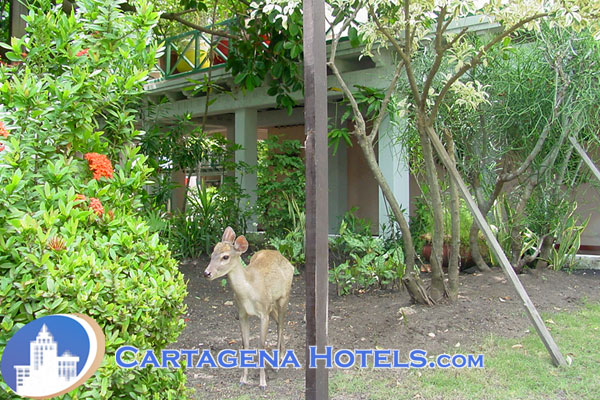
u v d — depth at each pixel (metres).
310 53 2.65
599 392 3.72
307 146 2.67
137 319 2.54
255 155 10.38
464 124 6.75
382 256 6.80
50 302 2.27
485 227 4.79
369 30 5.24
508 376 4.02
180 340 5.21
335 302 6.32
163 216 8.58
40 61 3.11
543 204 6.96
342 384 4.01
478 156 6.84
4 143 2.65
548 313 5.49
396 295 6.35
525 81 6.02
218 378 4.28
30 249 2.35
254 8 7.47
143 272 2.70
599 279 6.96
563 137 5.99
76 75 2.94
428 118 5.60
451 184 5.55
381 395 3.79
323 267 2.68
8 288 2.25
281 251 7.78
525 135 6.42
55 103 2.91
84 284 2.39
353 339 5.00
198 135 9.30
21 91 2.73
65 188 2.80
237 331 5.53
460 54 5.09
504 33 4.44
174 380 2.89
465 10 4.21
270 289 4.16
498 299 5.85
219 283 7.36
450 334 4.89
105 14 3.22
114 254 2.65
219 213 8.98
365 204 11.60
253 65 8.23
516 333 4.94
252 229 9.84
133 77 3.17
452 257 5.66
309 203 2.67
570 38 5.56
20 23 5.44
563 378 3.96
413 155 7.29
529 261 7.04
